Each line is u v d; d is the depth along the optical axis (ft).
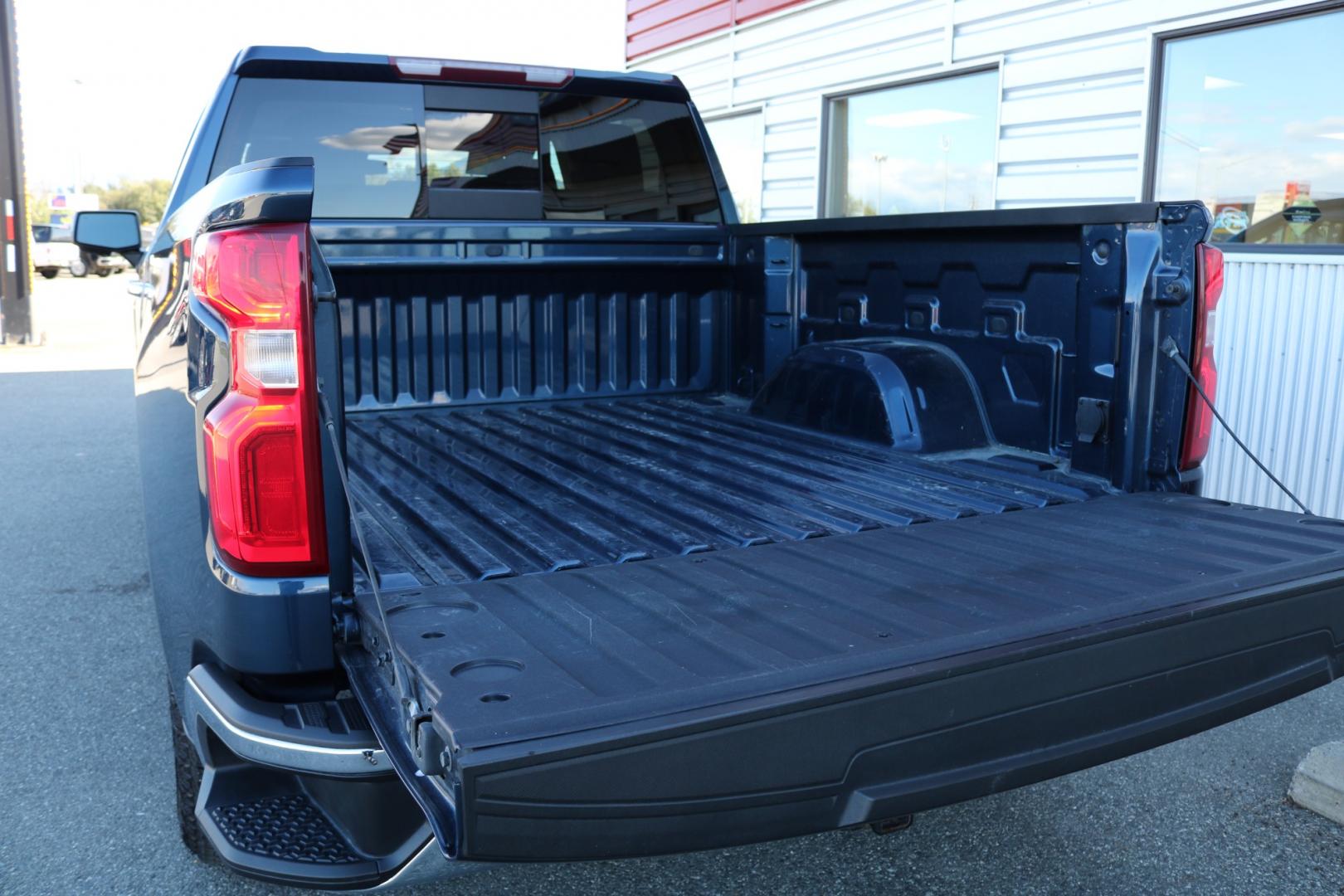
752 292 13.51
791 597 6.42
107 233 11.19
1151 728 5.97
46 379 39.34
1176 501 8.86
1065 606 6.14
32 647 13.76
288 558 6.03
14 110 48.57
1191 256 8.71
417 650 5.42
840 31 25.70
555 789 4.42
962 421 10.72
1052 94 20.45
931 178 23.99
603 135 13.00
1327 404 17.29
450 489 9.31
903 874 8.96
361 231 11.58
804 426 11.96
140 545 18.37
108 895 8.48
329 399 6.02
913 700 5.18
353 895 6.23
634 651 5.44
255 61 10.82
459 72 11.75
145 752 10.96
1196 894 8.65
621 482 9.57
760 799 4.85
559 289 13.24
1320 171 16.89
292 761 5.80
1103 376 9.23
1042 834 9.62
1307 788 10.04
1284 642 6.54
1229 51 17.83
